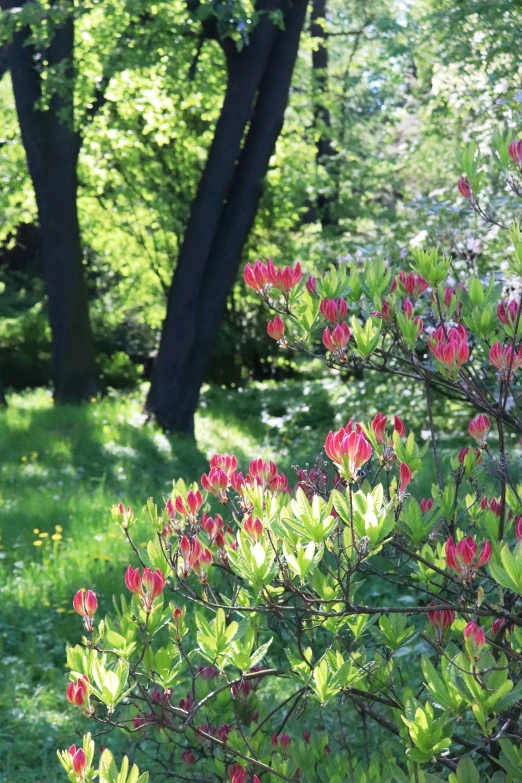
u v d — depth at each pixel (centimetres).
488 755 217
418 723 191
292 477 898
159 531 255
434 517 238
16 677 501
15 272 2783
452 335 233
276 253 1891
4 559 689
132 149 1725
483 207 567
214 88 1548
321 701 214
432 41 1213
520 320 242
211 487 253
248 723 300
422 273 261
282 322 254
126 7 1252
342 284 266
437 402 1080
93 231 1892
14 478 959
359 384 1182
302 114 1830
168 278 1947
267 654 496
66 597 605
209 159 1268
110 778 202
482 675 180
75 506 815
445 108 1153
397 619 238
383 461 237
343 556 213
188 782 313
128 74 1512
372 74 1938
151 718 232
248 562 206
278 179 1758
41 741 437
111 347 2212
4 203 1825
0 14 1278
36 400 1590
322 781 249
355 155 1938
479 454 267
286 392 1791
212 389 1922
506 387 230
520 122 561
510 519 258
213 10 1201
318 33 2306
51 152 1415
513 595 242
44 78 1295
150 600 224
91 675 223
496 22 1024
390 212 1495
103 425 1234
